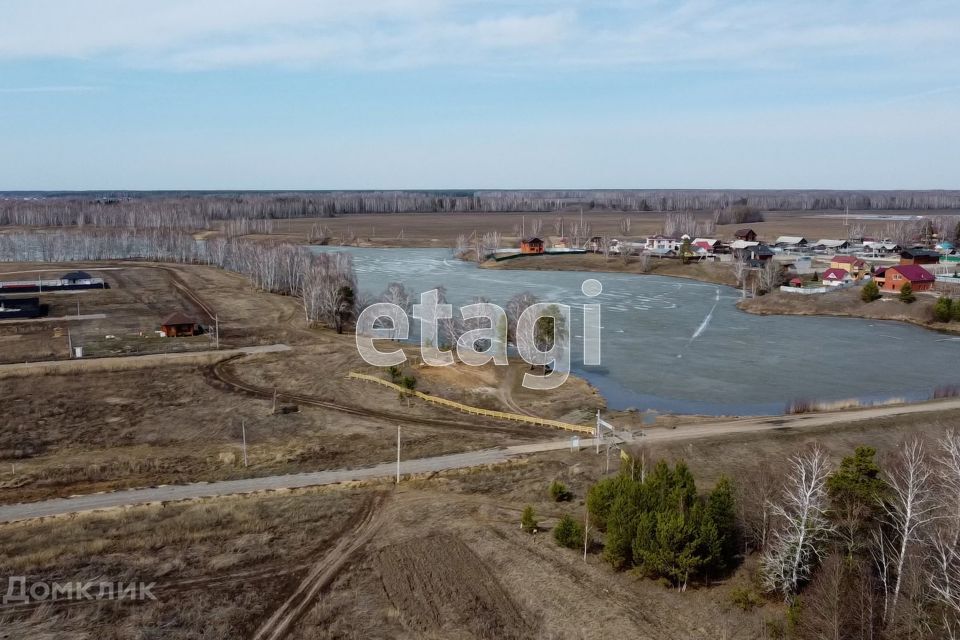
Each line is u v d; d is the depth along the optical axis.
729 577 38.19
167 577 40.53
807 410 72.56
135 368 89.62
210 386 83.19
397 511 49.25
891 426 64.12
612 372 89.06
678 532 37.59
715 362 93.94
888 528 36.91
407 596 38.56
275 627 35.94
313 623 36.25
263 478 55.91
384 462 59.25
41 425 70.12
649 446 59.81
